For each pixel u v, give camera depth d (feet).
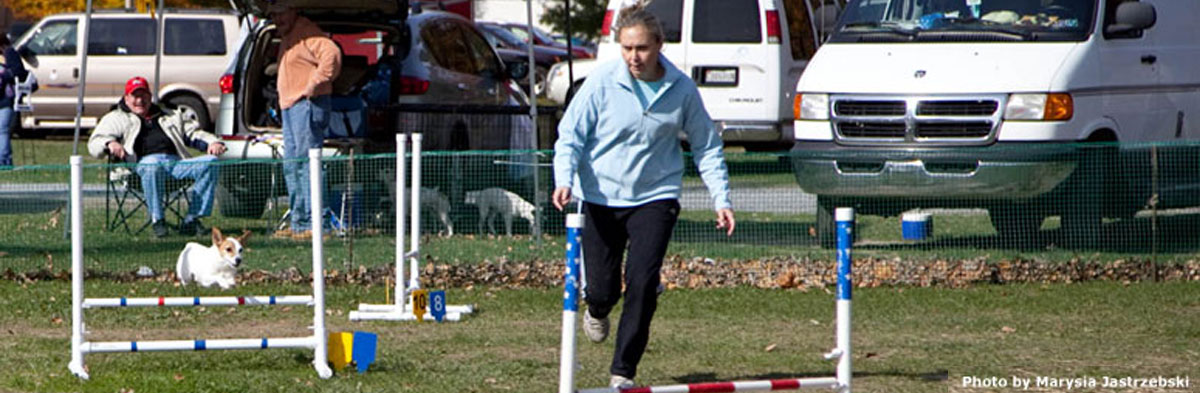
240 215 154.81
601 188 72.54
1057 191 134.82
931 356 89.92
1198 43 149.59
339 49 144.56
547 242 145.07
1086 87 134.21
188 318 103.09
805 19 221.25
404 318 102.89
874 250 139.03
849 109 137.39
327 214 144.05
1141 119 140.15
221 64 269.85
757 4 213.46
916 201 139.13
